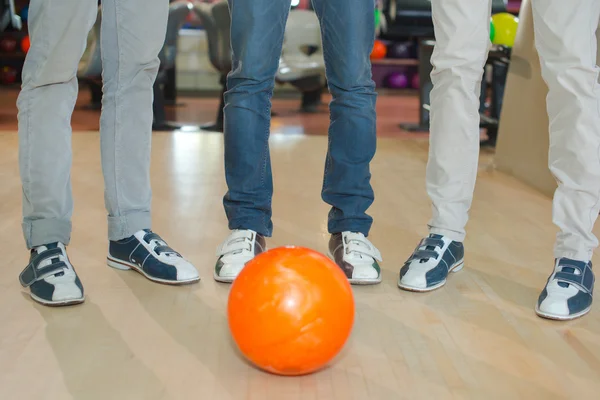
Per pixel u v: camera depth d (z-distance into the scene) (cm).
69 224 162
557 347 138
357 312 154
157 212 239
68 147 157
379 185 295
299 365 114
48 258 157
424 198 272
